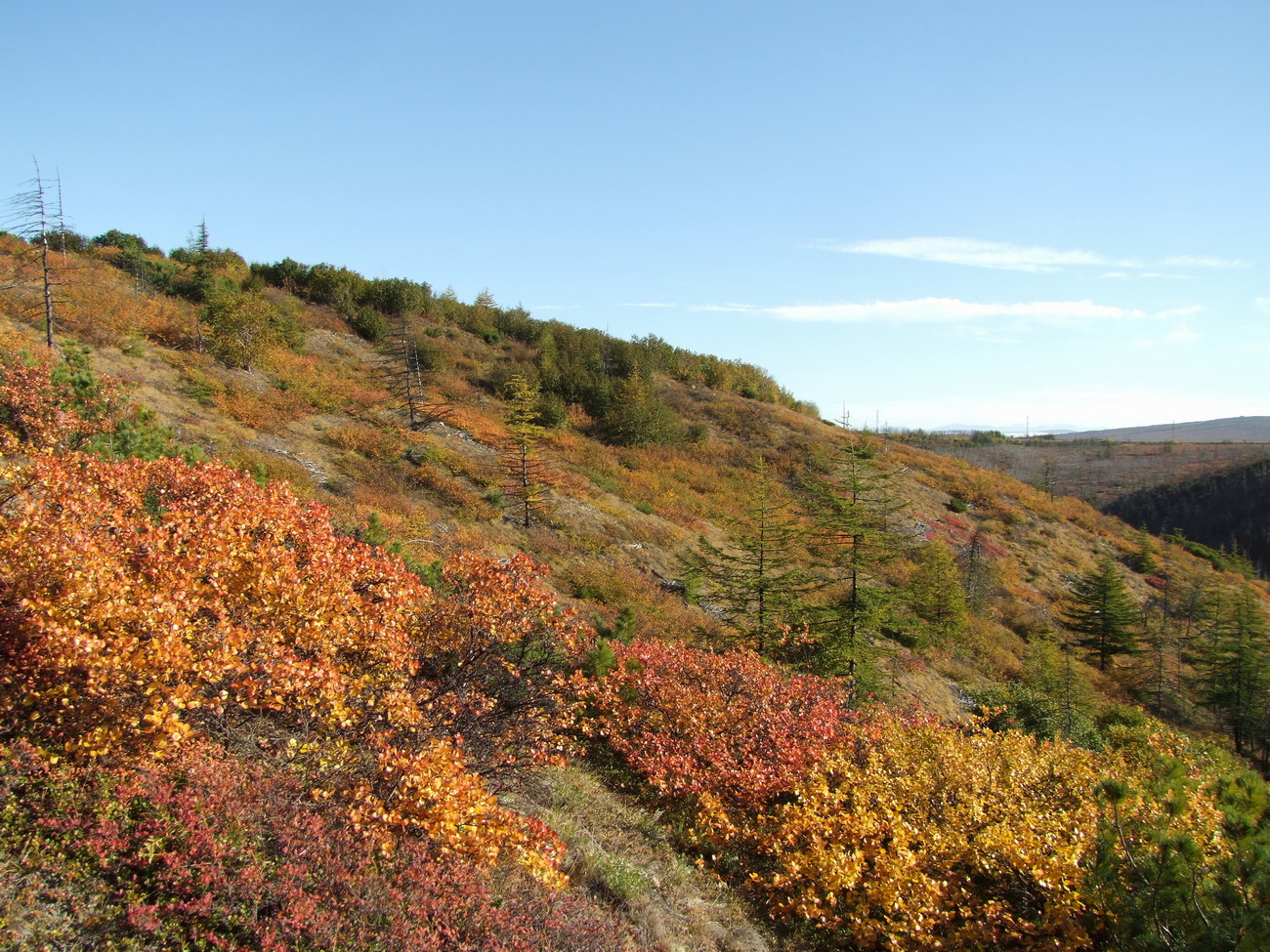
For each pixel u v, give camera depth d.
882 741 9.77
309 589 6.05
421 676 7.45
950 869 7.52
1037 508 49.09
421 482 23.12
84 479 6.74
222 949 3.56
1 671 4.46
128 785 4.30
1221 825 6.47
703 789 8.92
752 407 51.34
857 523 15.47
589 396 41.12
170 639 4.54
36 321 22.47
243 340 28.02
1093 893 6.16
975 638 27.08
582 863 6.39
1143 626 33.72
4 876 3.55
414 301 47.47
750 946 6.34
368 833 4.70
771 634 15.65
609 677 10.39
